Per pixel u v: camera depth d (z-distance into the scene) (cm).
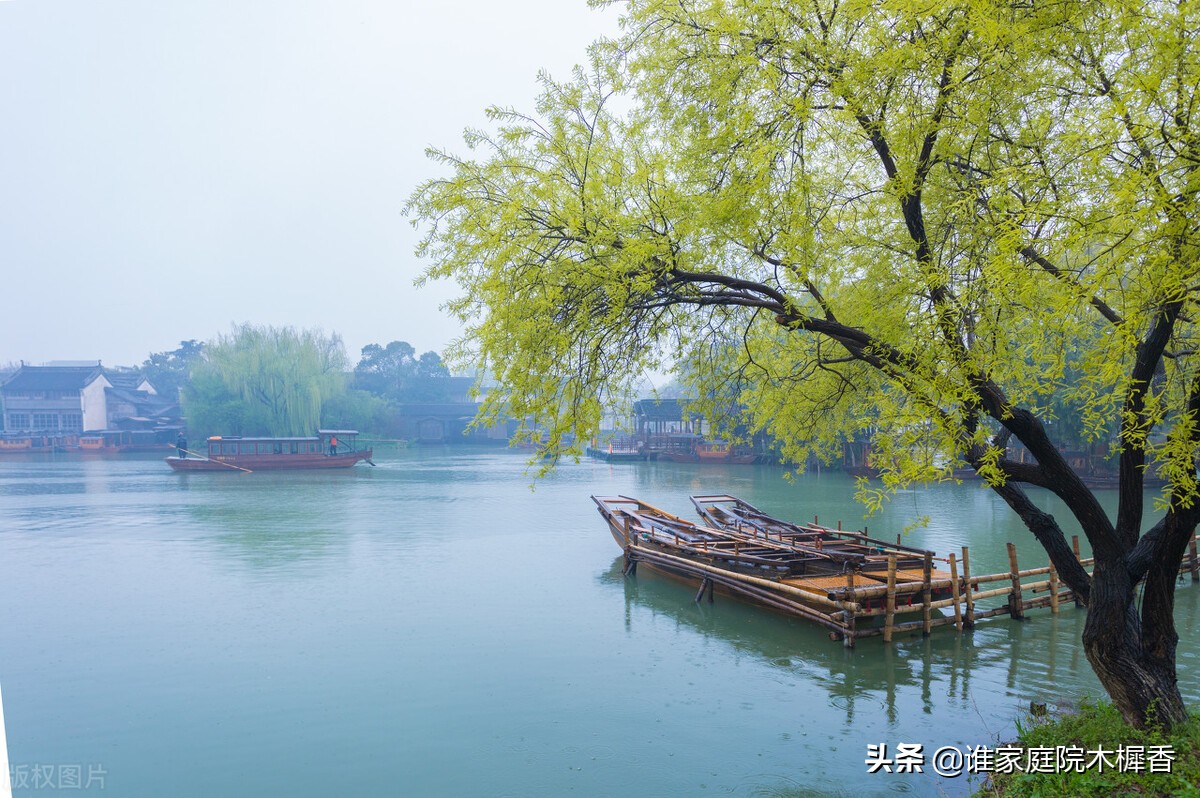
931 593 1157
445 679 980
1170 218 403
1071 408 2459
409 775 735
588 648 1096
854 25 580
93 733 835
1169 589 584
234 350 6356
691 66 637
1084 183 474
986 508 2495
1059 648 1049
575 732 818
